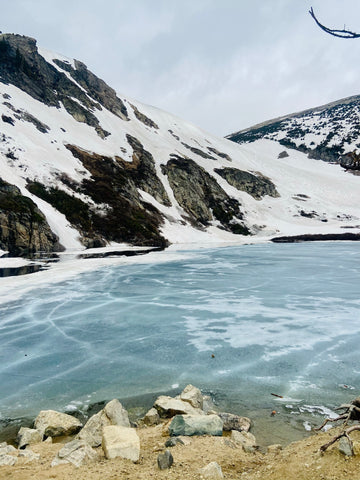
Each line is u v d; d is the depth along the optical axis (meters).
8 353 11.85
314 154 140.62
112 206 59.59
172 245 58.16
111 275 27.88
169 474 4.23
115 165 72.25
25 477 4.21
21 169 55.28
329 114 184.00
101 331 14.21
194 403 7.32
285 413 7.48
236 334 13.73
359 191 102.94
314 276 28.02
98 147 77.81
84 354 11.73
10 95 75.06
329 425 6.81
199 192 81.75
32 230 44.09
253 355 11.45
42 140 66.75
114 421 6.29
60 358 11.38
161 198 76.06
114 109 108.62
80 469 4.43
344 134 146.25
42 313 16.83
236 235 74.62
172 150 96.25
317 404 7.97
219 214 80.06
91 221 54.47
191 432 5.88
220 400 8.27
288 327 14.52
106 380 9.62
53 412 6.86
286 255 43.94
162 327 14.74
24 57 89.19
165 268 32.19
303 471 4.00
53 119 79.06
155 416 6.79
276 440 6.17
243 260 38.66
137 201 67.50
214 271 30.55
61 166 62.00
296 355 11.38
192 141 118.19
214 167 100.25
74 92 96.25
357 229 76.56
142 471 4.34
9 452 5.19
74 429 6.50
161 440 5.65
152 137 104.38
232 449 5.25
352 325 14.69
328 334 13.54
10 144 58.41
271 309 17.56
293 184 106.56
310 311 17.08
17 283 23.70
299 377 9.64
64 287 22.84
